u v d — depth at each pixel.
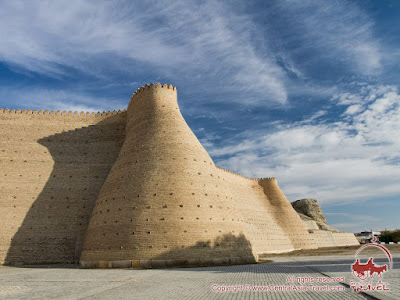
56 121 39.50
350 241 74.56
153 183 28.52
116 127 40.12
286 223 57.75
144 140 32.28
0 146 36.31
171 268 23.66
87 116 40.72
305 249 56.34
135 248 25.53
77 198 35.16
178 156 30.44
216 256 26.20
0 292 12.20
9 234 31.67
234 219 29.97
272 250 49.69
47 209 33.88
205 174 30.59
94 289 12.58
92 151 38.41
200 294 10.88
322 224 91.38
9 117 38.50
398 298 8.81
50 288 13.21
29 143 37.38
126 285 13.67
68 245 32.50
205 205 28.33
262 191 60.84
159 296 10.60
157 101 35.16
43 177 35.62
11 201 33.41
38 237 32.31
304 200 101.31
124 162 31.83
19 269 25.39
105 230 27.69
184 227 26.41
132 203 27.88
